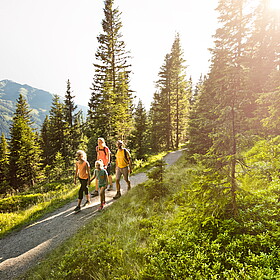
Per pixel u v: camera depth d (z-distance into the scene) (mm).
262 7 11828
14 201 7848
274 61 10516
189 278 2199
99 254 3195
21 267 3635
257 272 2045
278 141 5090
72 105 27922
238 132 3184
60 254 3750
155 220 4371
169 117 27109
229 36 3457
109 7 18797
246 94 3146
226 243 2762
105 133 15031
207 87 11977
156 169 6312
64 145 25703
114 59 19078
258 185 4125
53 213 6363
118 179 7066
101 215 5523
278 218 2943
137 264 2938
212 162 3295
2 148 29266
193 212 3422
